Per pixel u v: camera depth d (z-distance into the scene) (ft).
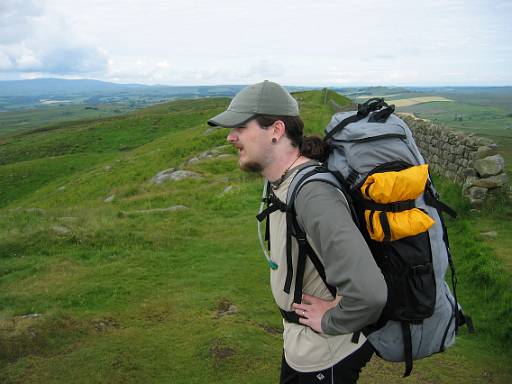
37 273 29.12
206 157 88.58
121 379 16.70
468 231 31.96
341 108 125.49
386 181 8.06
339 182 8.70
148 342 19.35
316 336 9.16
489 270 25.02
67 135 254.27
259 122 9.02
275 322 21.75
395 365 18.53
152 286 26.35
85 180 125.39
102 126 258.78
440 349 9.05
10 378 16.66
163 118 257.75
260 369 17.38
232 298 24.20
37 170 177.78
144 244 34.37
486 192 36.09
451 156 46.44
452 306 9.14
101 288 25.76
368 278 7.70
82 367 17.35
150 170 105.70
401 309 8.59
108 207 55.31
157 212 45.68
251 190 52.31
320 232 8.09
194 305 23.31
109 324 21.45
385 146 8.55
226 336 19.31
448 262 9.59
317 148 9.12
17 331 19.58
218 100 469.98
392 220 8.20
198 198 53.62
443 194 41.16
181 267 29.78
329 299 8.96
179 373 17.20
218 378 16.92
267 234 9.69
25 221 41.83
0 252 32.94
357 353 9.34
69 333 20.17
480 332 21.27
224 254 32.01
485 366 18.63
